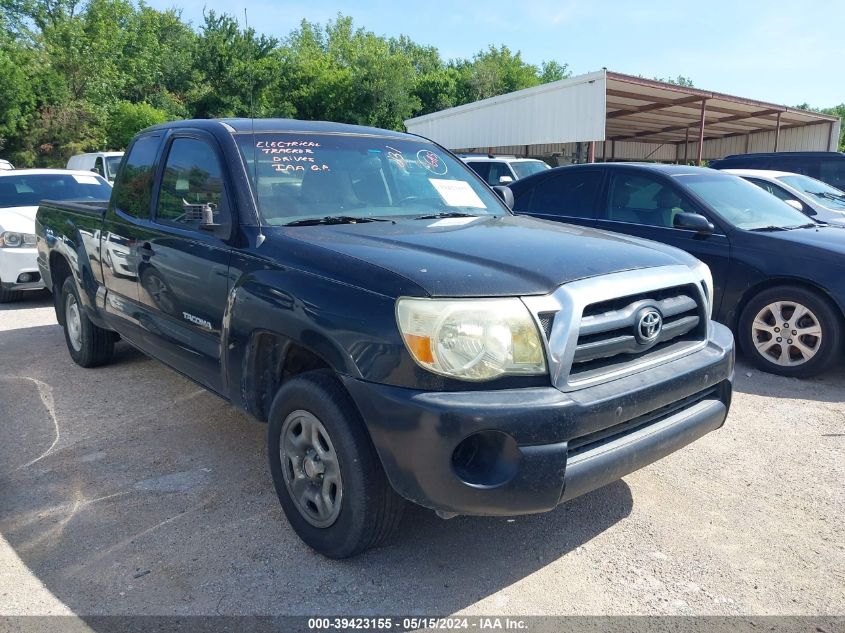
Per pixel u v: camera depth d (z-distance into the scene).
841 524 3.42
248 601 2.77
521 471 2.50
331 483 2.91
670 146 37.62
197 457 4.11
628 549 3.18
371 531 2.84
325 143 4.07
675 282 3.09
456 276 2.65
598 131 18.20
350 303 2.73
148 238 4.20
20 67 34.06
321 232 3.34
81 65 37.44
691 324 3.22
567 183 7.32
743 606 2.78
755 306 5.81
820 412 4.96
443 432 2.46
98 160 17.39
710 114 25.05
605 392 2.67
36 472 3.92
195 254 3.68
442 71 54.12
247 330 3.20
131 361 6.02
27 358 6.18
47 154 34.16
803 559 3.11
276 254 3.18
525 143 21.22
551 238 3.36
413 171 4.30
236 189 3.55
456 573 2.98
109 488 3.73
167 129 4.47
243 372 3.30
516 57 59.38
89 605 2.74
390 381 2.58
